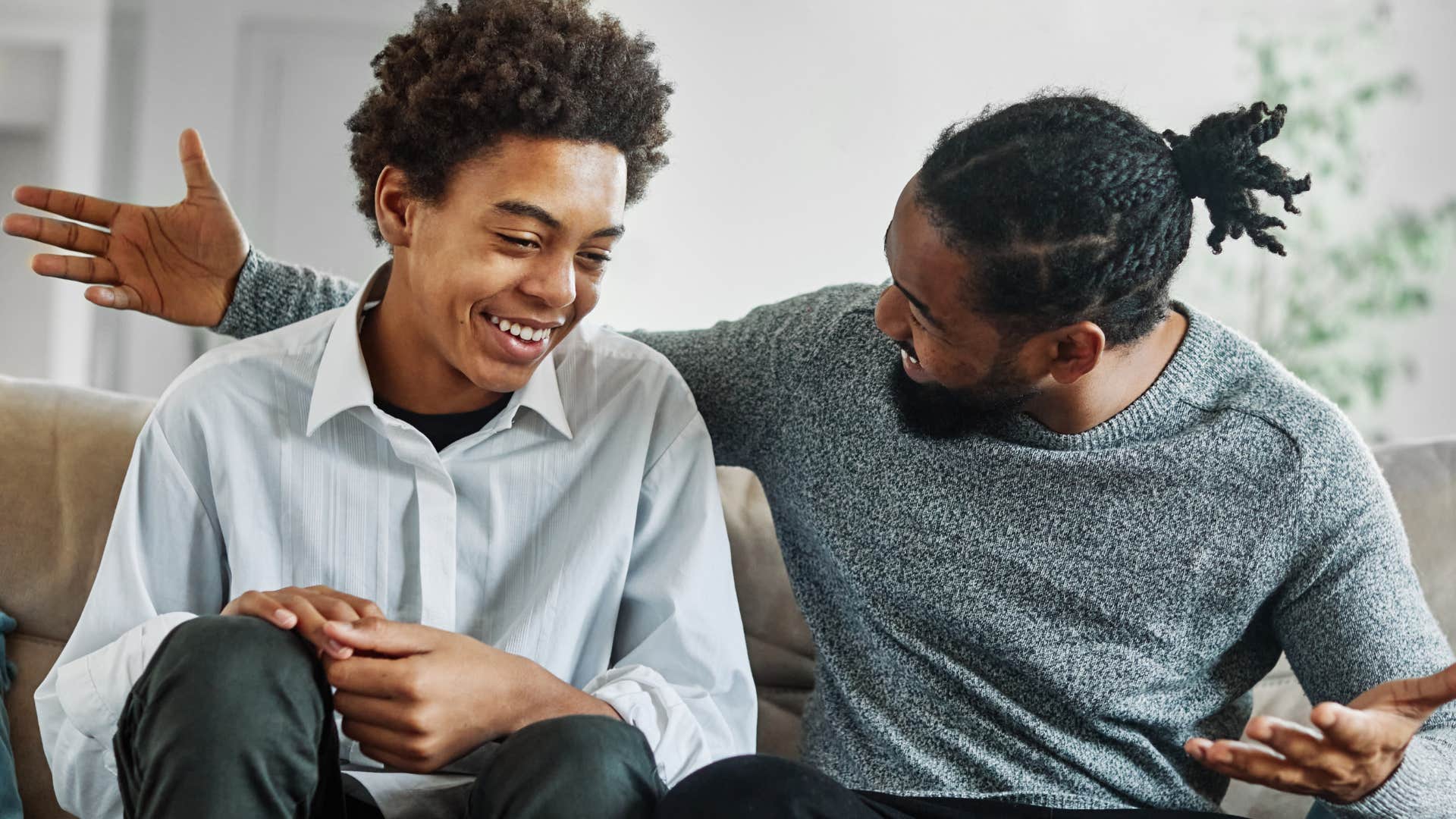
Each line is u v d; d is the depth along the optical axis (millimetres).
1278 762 878
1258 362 1152
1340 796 924
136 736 854
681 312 3029
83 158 2992
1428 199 3275
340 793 917
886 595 1171
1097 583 1120
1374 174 3279
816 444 1195
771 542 1473
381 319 1146
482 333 1040
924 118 3057
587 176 1013
